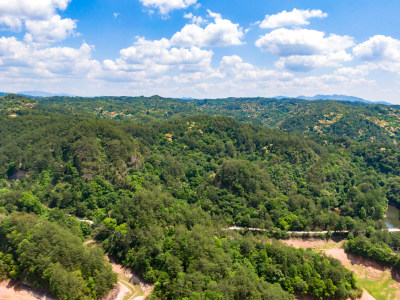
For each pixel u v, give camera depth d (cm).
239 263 9112
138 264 9412
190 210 12512
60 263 8456
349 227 12938
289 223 12962
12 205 11688
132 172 15275
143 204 11338
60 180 13888
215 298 6925
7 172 15175
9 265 9031
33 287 8625
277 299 7288
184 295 7294
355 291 9062
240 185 14800
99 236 11238
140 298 8462
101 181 13375
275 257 9544
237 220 13175
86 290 7975
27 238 9094
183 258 8744
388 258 10731
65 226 10906
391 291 9819
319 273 9125
